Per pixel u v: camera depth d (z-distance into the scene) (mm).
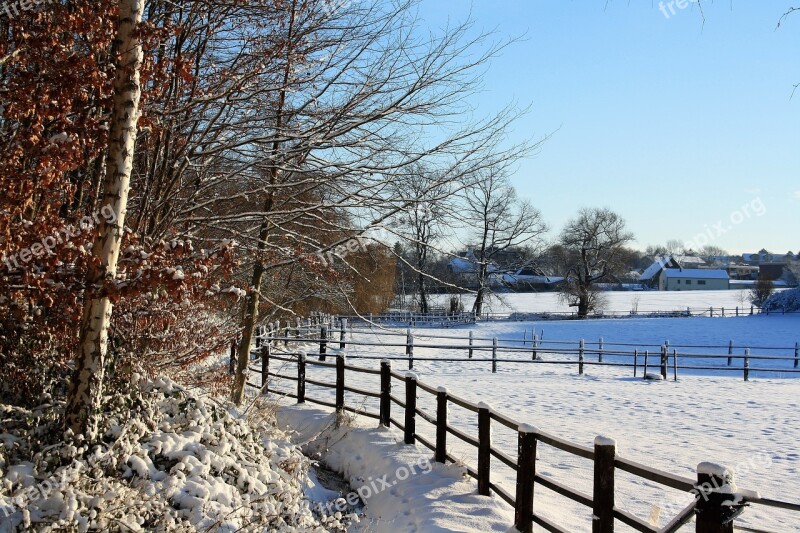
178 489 5301
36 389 6008
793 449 10570
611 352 22188
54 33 5609
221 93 8219
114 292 5062
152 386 6707
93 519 4566
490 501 6559
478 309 44625
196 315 8703
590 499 4973
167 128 7879
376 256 11773
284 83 8570
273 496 6133
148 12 8266
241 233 9664
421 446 8836
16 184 5164
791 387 19438
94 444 5336
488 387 18391
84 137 5809
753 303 56562
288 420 11094
